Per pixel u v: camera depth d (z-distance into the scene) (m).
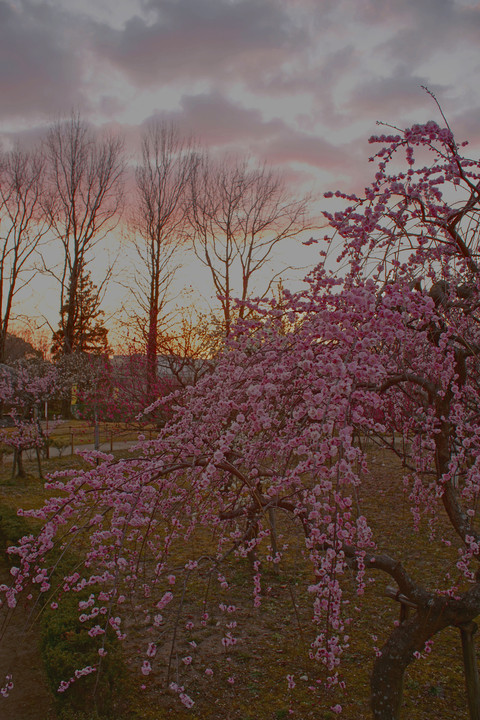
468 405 4.52
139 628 5.84
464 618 3.71
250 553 7.31
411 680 4.90
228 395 3.90
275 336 3.70
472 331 4.65
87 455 3.63
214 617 6.11
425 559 7.67
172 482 4.27
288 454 3.57
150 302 22.34
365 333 2.88
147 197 23.47
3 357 28.98
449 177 3.67
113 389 15.98
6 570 7.69
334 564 3.01
